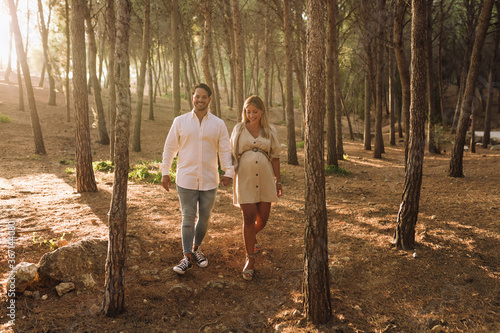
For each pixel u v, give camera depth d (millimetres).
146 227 4270
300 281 3018
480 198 5793
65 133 14242
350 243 3883
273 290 2898
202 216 3240
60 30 13258
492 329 2289
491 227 4207
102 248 3250
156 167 9602
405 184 3648
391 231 4250
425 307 2588
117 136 2342
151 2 19219
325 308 2410
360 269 3230
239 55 8859
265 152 3213
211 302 2711
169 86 43406
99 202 5469
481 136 17000
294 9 12305
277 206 5660
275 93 43719
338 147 12625
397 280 3002
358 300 2713
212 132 3129
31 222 4285
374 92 15914
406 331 2312
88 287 2762
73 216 4625
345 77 27641
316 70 2289
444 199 5848
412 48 3482
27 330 2195
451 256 3426
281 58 24750
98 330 2268
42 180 7145
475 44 7711
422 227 4312
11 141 11523
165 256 3479
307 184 2389
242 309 2625
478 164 10320
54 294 2678
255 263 3410
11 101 19719
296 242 3949
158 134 16844
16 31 9734
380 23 9906
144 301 2637
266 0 11219
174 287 2803
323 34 2291
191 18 17828
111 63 8797
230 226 4516
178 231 4172
